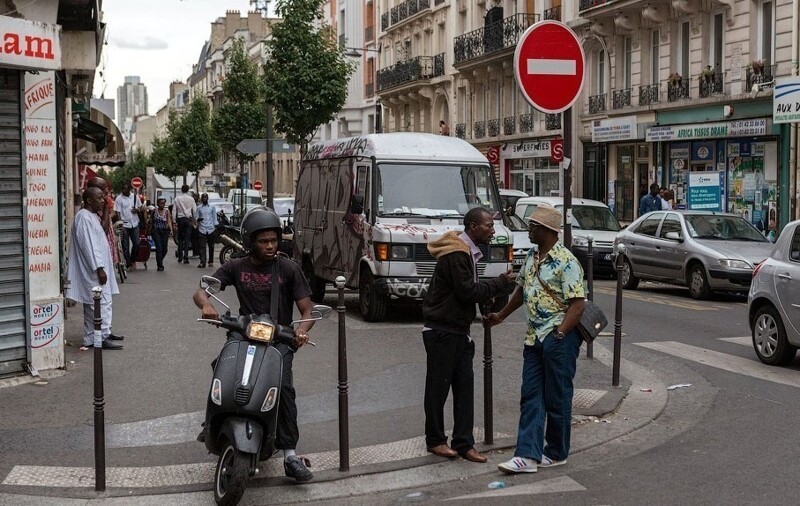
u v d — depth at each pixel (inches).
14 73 379.6
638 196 1333.7
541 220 272.5
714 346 489.1
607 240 889.5
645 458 287.3
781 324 427.8
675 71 1235.2
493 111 1716.3
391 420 331.3
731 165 1127.6
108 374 407.2
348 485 263.9
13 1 426.6
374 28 2321.6
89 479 266.8
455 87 1850.4
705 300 702.5
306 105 1245.1
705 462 281.1
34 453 291.0
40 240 403.2
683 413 346.0
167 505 247.8
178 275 919.7
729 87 1108.5
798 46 994.1
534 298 274.2
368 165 577.9
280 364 249.0
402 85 2023.9
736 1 1093.1
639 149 1328.7
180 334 519.2
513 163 1674.5
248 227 263.0
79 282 469.4
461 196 577.3
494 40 1608.0
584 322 274.5
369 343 490.0
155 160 3688.5
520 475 272.7
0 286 384.2
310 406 351.9
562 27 362.3
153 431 316.2
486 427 300.5
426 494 257.3
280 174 2987.2
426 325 284.5
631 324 566.3
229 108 2126.0
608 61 1385.3
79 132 1014.4
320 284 682.2
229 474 243.1
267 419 243.6
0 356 386.3
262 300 264.8
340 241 613.0
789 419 333.7
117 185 3767.2
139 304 659.4
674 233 733.9
